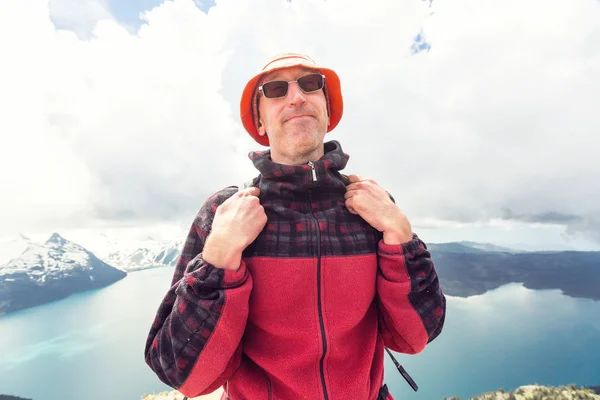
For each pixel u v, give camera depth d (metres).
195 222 1.84
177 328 1.41
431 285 1.75
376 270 1.73
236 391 1.70
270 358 1.56
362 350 1.70
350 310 1.58
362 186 1.80
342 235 1.69
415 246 1.70
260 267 1.53
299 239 1.57
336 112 2.32
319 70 1.93
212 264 1.43
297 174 1.70
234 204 1.56
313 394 1.49
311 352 1.50
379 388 1.89
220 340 1.38
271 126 1.87
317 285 1.53
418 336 1.70
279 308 1.51
